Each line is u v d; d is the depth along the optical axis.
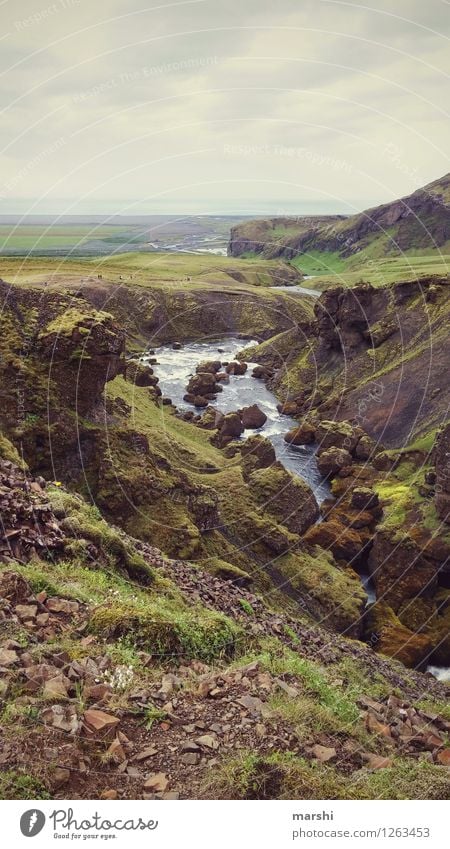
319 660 12.93
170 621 9.18
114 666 7.83
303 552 31.42
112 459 25.91
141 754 6.43
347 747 7.66
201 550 25.67
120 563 12.38
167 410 52.97
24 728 6.28
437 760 8.16
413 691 13.98
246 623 13.01
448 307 68.06
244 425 59.38
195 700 7.62
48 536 11.39
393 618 29.30
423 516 36.44
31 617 8.45
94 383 27.19
